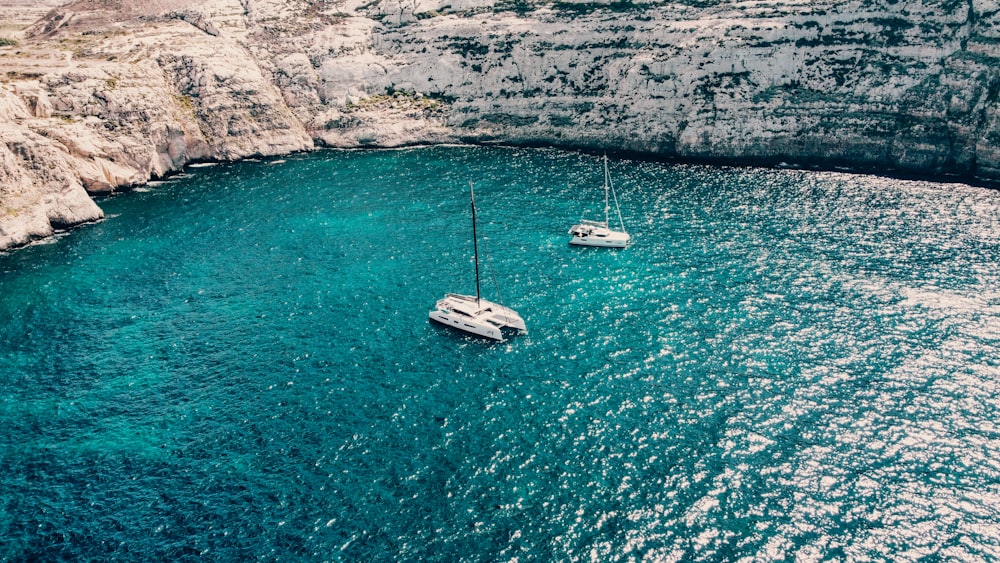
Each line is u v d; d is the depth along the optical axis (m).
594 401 61.69
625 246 91.94
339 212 107.44
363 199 112.88
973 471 52.00
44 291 85.25
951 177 113.38
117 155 120.19
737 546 46.66
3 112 107.19
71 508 51.47
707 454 54.78
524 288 82.31
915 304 74.25
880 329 70.12
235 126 139.12
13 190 100.88
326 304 80.12
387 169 128.62
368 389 64.50
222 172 130.62
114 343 73.38
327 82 151.38
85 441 58.56
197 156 136.12
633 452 55.38
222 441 57.94
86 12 159.38
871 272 81.50
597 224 97.19
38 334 75.56
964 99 114.00
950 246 87.06
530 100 143.12
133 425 60.38
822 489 50.97
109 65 128.38
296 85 150.25
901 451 54.19
